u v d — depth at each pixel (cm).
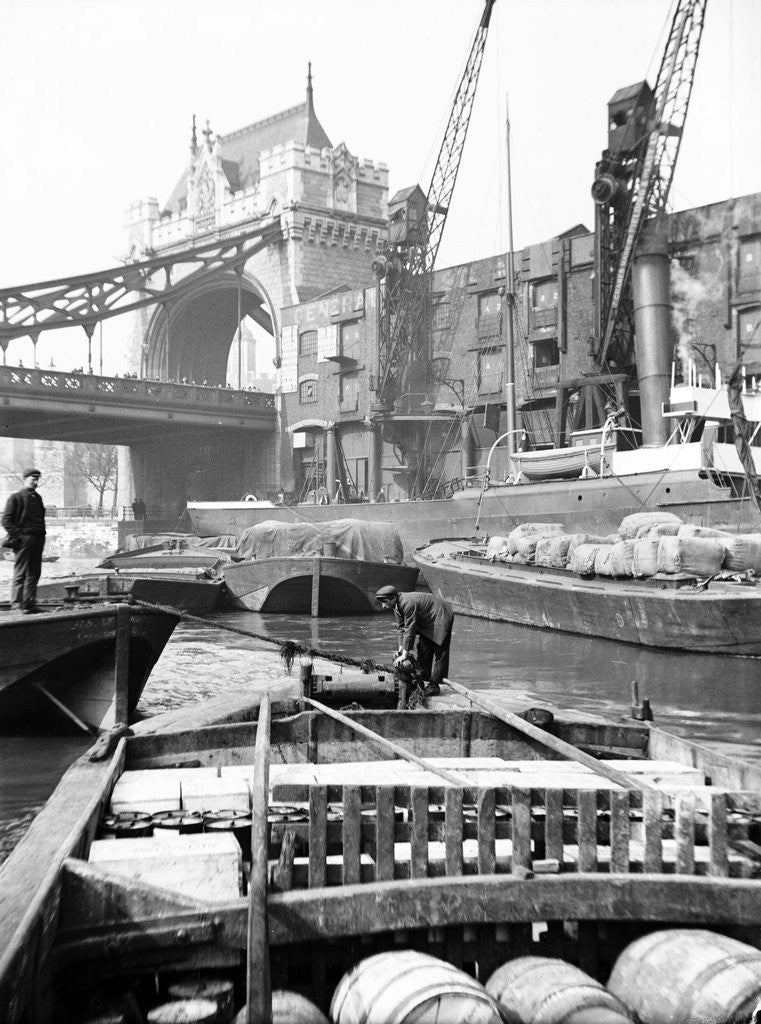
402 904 495
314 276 8156
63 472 11912
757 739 1349
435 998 432
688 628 2194
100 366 7712
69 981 459
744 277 4859
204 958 467
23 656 1273
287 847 556
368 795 690
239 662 2167
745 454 2748
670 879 521
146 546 5312
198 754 847
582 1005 448
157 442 9288
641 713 966
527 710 925
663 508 3600
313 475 7525
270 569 3512
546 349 5881
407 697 1036
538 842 628
